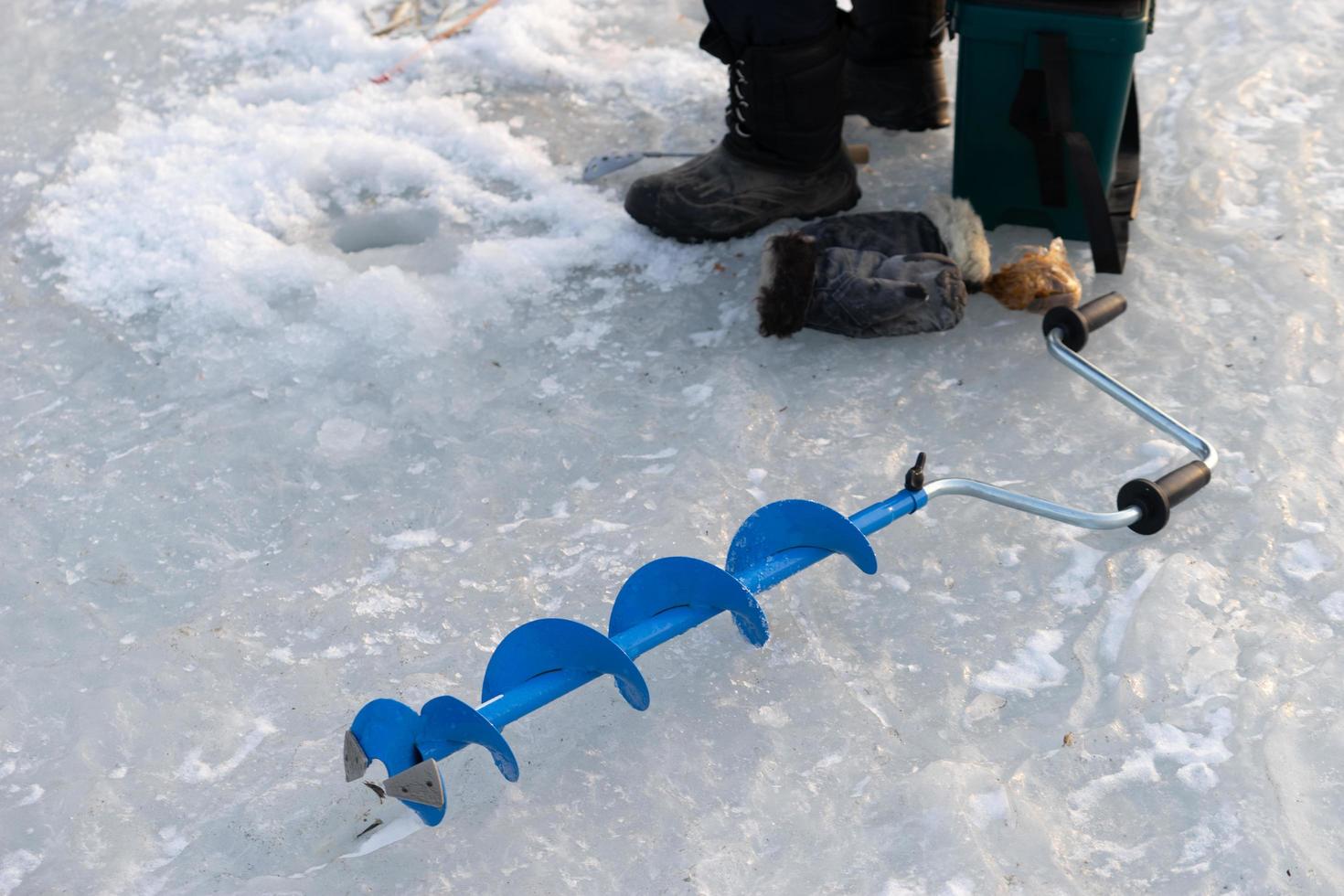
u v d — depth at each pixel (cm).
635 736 215
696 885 191
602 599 242
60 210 364
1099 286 312
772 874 192
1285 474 255
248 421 292
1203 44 405
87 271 342
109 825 207
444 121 392
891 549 248
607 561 250
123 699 227
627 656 195
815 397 287
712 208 329
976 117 315
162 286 334
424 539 260
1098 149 307
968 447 271
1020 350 296
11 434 293
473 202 361
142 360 312
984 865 190
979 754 208
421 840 202
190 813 209
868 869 191
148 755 219
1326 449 262
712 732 214
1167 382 283
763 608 237
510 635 206
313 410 294
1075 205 321
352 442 285
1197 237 325
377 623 241
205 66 439
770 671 225
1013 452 269
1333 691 213
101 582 254
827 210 340
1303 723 208
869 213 325
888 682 222
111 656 238
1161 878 188
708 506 259
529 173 371
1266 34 405
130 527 266
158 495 274
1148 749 207
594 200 355
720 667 226
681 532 253
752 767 208
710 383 293
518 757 213
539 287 326
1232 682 215
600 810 204
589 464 274
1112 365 289
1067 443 271
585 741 215
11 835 207
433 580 249
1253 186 342
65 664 236
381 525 264
